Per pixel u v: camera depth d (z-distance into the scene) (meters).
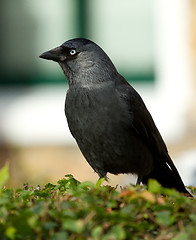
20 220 3.81
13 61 15.24
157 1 14.69
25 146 14.77
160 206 4.17
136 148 7.40
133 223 3.91
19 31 15.27
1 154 14.73
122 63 14.98
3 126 14.85
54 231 3.94
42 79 15.18
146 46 14.88
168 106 14.55
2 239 3.89
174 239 3.81
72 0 15.07
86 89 7.34
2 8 15.23
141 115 7.42
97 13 15.01
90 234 3.84
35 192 4.97
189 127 14.48
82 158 14.53
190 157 12.02
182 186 7.86
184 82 14.62
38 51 15.24
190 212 4.16
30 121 14.84
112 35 14.98
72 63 7.55
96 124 7.18
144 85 14.85
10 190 5.07
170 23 14.62
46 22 15.18
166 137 14.48
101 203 4.18
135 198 4.14
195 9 14.46
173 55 14.65
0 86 15.20
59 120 14.81
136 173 7.60
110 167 7.52
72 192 4.73
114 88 7.35
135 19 14.89
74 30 15.14
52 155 14.64
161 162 7.86
